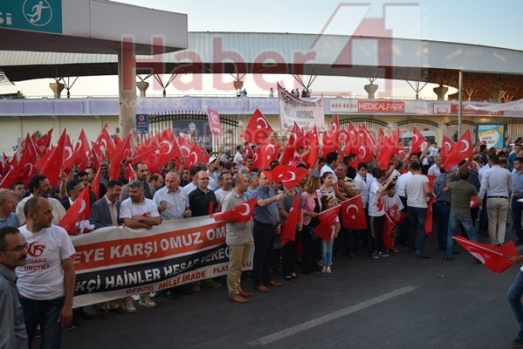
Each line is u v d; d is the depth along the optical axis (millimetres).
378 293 6465
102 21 12500
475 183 10328
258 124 10859
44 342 3867
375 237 8578
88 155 11539
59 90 32906
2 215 4902
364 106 30891
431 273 7473
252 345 4812
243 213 6105
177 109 28078
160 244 6117
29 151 7988
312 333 5090
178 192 6711
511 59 35562
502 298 6172
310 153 8984
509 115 34219
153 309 6004
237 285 6281
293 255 7305
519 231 9609
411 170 8852
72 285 3965
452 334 4996
